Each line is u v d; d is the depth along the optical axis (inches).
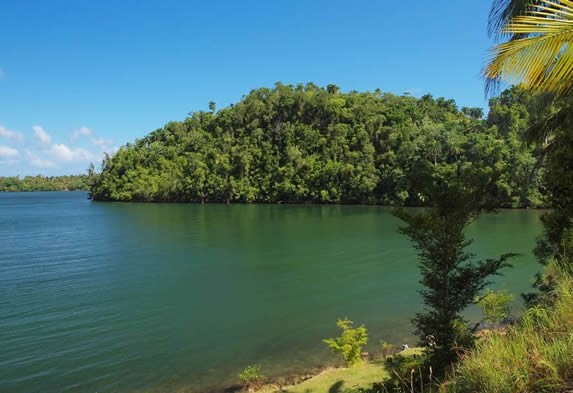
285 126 3759.8
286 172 3440.0
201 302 722.8
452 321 304.5
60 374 454.0
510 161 2230.6
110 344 535.8
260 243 1387.8
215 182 3703.3
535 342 157.5
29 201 4896.7
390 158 2962.6
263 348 518.9
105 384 432.1
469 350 211.6
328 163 3265.3
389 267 969.5
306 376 435.8
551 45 192.7
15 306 708.0
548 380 131.7
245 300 729.6
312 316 636.7
